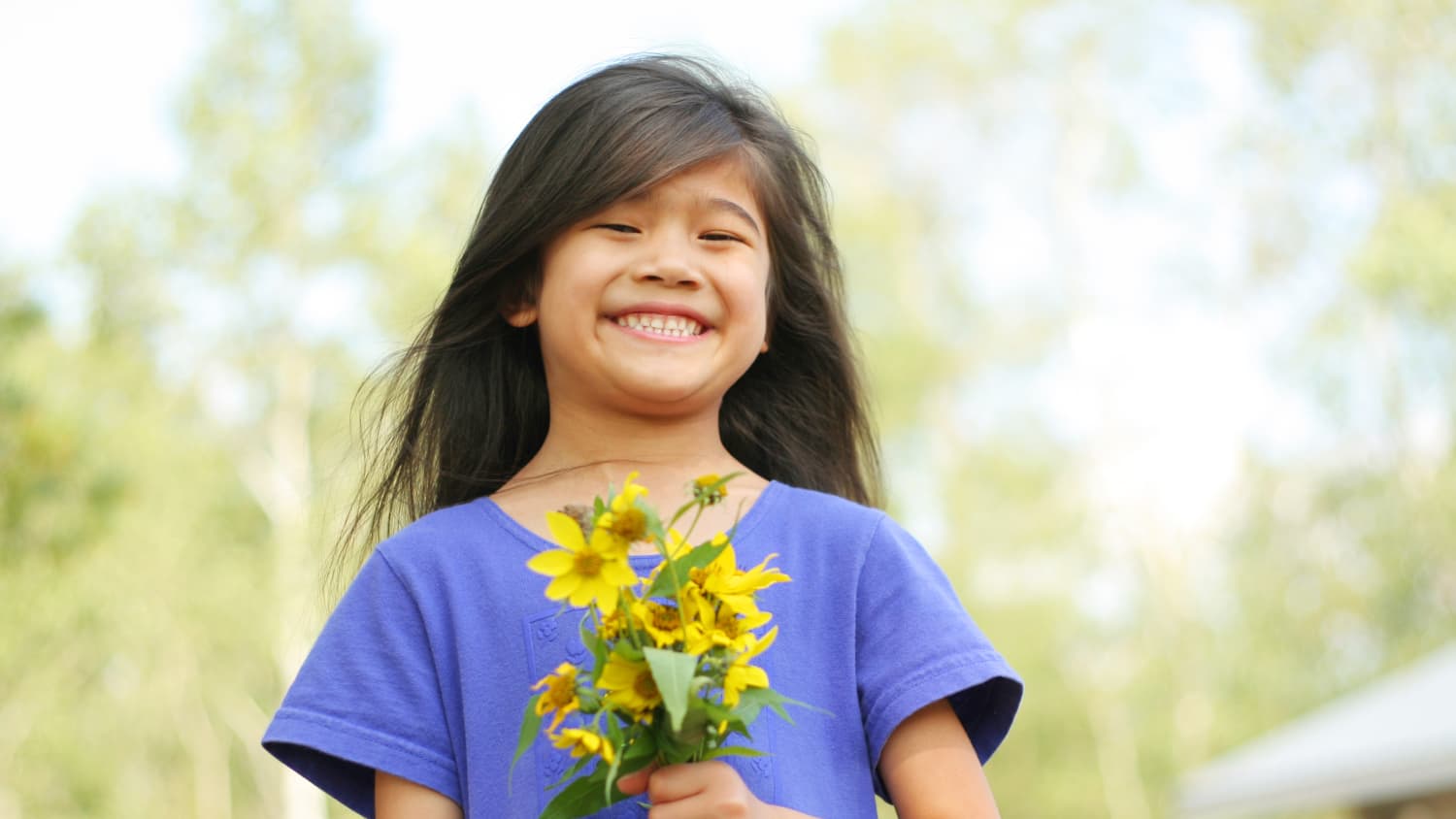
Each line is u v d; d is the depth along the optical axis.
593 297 1.64
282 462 15.73
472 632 1.56
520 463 1.92
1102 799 21.67
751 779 1.47
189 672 18.64
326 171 15.38
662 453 1.69
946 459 19.97
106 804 19.28
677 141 1.68
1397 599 16.08
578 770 1.38
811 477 2.01
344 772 1.58
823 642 1.58
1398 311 15.03
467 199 15.29
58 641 15.70
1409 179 16.05
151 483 15.09
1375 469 16.05
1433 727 7.36
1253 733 20.61
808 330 1.98
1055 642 20.86
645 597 1.30
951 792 1.50
